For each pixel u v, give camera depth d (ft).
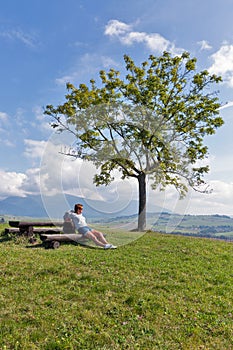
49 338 12.85
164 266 23.35
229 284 20.59
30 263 21.99
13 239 29.76
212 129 57.72
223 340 13.69
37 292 17.10
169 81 60.23
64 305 15.66
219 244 34.81
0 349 11.94
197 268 23.71
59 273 20.24
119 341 12.98
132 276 20.43
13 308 15.14
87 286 18.28
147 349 12.59
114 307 15.75
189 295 18.02
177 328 14.34
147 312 15.47
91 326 13.96
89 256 24.40
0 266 21.04
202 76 60.90
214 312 16.11
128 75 58.59
